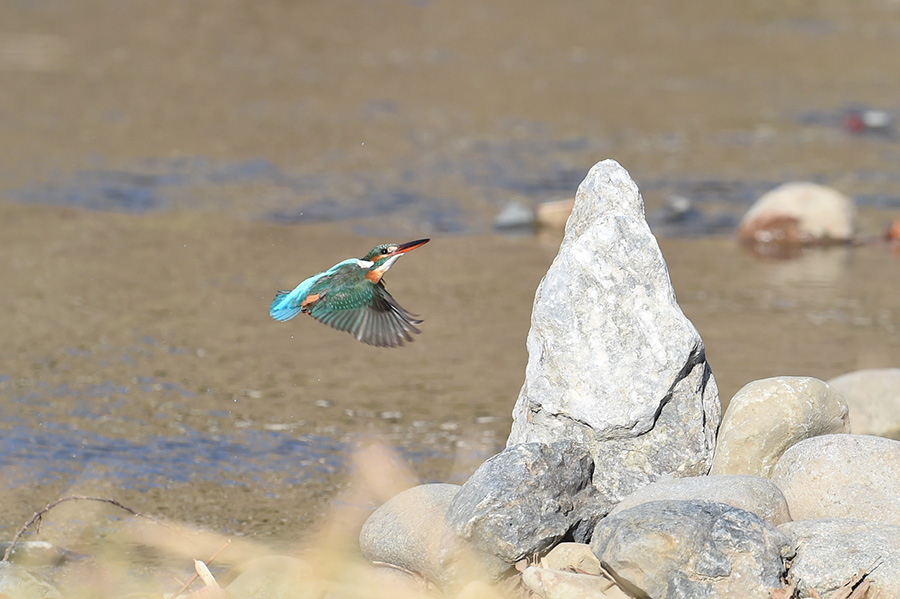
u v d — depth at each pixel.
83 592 8.70
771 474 9.29
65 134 29.53
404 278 19.22
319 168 27.17
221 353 15.09
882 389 11.80
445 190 25.59
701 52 43.09
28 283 18.14
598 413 9.05
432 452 11.83
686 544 7.61
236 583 8.52
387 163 27.73
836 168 27.92
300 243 21.30
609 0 51.69
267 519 10.23
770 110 34.31
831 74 39.78
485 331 16.28
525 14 48.44
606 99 35.31
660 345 9.09
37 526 9.93
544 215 23.22
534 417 9.41
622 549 7.69
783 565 7.73
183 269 19.30
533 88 36.47
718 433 9.48
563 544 8.22
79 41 40.81
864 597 7.64
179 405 13.12
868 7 53.31
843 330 16.31
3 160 26.84
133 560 9.38
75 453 11.67
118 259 19.81
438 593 8.52
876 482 8.71
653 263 9.27
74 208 23.36
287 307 7.51
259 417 12.79
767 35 46.62
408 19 46.50
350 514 10.37
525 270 19.83
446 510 8.85
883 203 24.95
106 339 15.51
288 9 46.50
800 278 19.61
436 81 37.19
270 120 31.70
